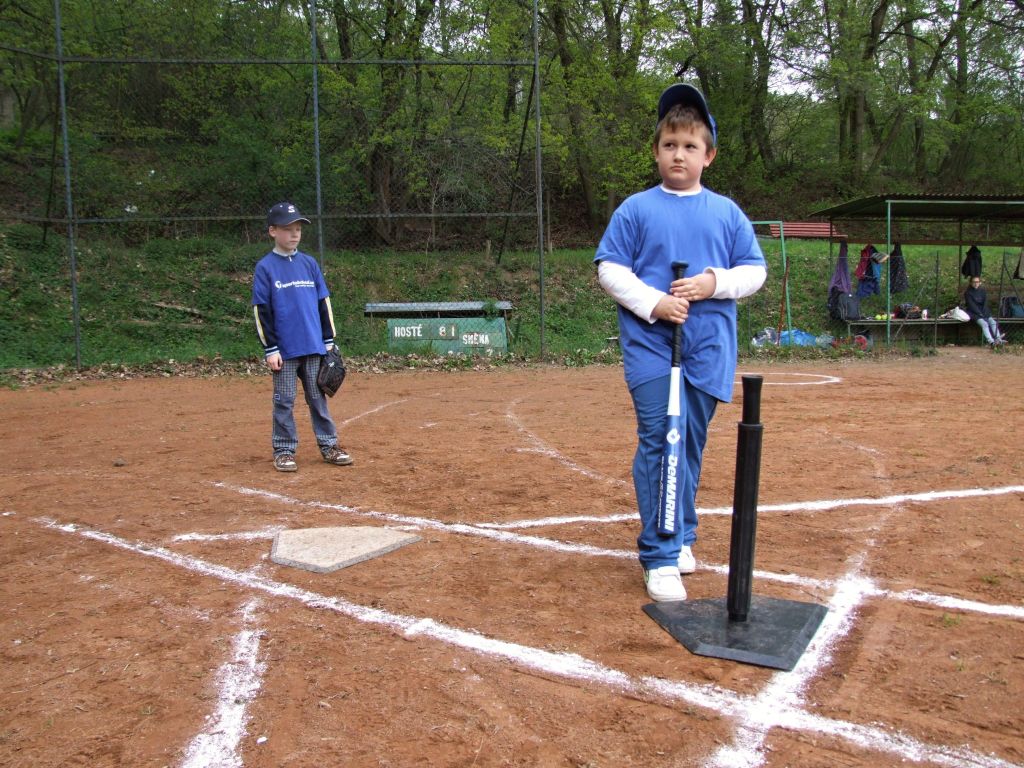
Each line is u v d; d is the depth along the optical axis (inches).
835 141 1234.6
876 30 1072.8
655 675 101.3
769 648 105.9
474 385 409.1
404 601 125.6
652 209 127.1
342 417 311.4
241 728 90.7
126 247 673.0
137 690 99.7
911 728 88.7
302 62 476.7
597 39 801.6
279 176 686.5
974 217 687.1
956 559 141.5
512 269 730.2
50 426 291.7
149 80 684.1
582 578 135.3
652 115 813.2
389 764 83.0
